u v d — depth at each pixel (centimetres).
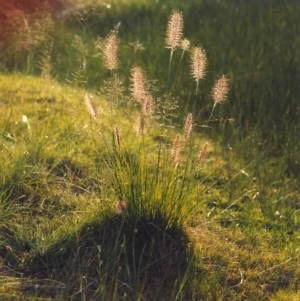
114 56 249
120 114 324
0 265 232
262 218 272
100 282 225
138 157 248
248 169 305
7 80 364
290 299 233
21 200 258
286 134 337
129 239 241
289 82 374
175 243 243
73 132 297
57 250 237
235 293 234
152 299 227
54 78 364
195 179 286
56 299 222
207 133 340
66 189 264
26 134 295
